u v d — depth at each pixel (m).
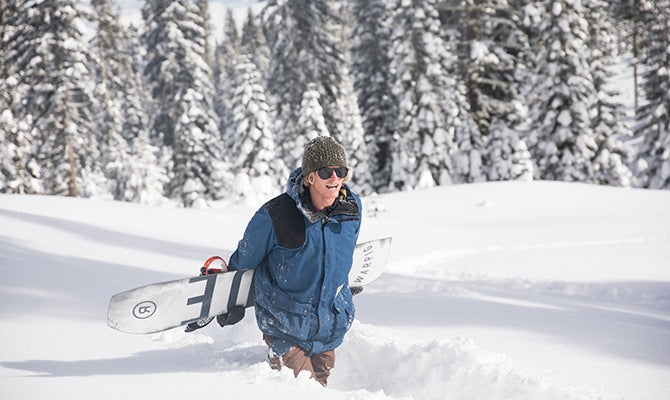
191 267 6.53
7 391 2.18
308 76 31.55
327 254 2.43
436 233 15.31
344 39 46.69
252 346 2.99
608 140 28.88
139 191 27.25
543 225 17.75
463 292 5.98
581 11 25.52
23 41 24.09
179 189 29.88
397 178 27.67
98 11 35.59
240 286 2.58
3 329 3.31
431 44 25.81
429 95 26.11
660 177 31.48
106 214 11.36
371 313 4.38
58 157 25.31
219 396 2.13
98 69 35.47
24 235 7.64
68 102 24.89
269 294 2.51
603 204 21.56
